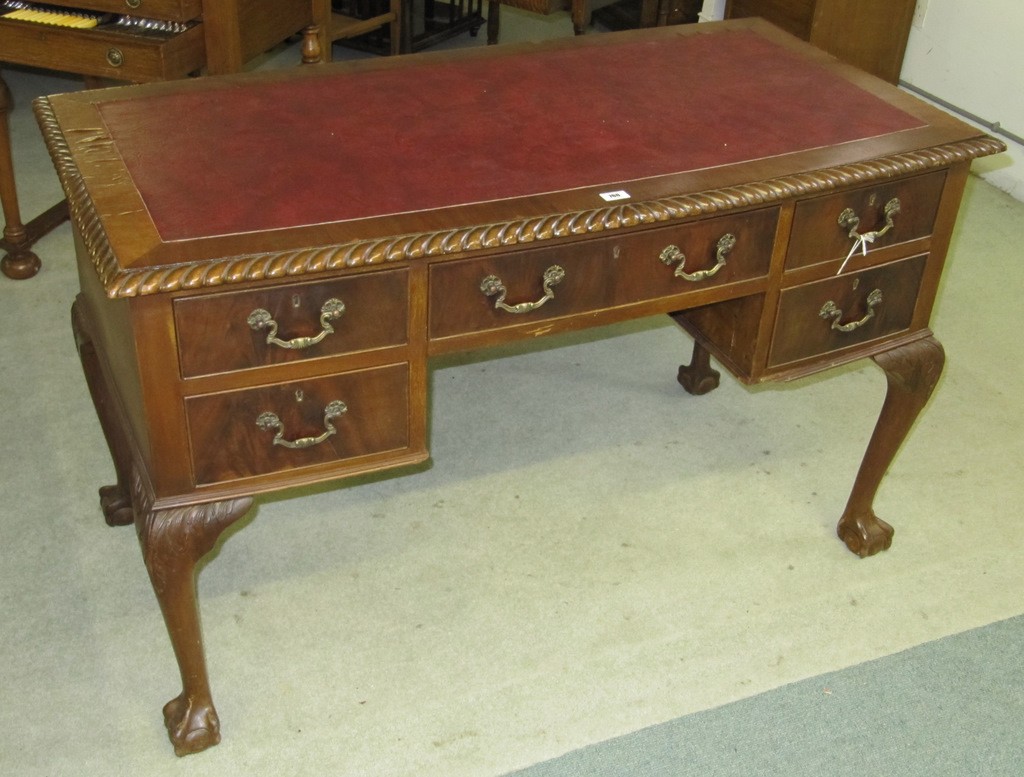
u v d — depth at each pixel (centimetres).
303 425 171
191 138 188
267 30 312
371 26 425
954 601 229
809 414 283
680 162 187
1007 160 392
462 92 212
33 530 235
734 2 430
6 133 302
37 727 194
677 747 196
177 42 285
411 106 204
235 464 170
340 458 176
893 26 405
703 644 216
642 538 241
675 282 186
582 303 180
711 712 203
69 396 273
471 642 214
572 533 241
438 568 231
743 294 193
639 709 202
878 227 199
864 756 196
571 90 214
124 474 213
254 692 202
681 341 310
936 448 272
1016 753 199
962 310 327
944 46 407
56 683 203
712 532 244
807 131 201
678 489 255
